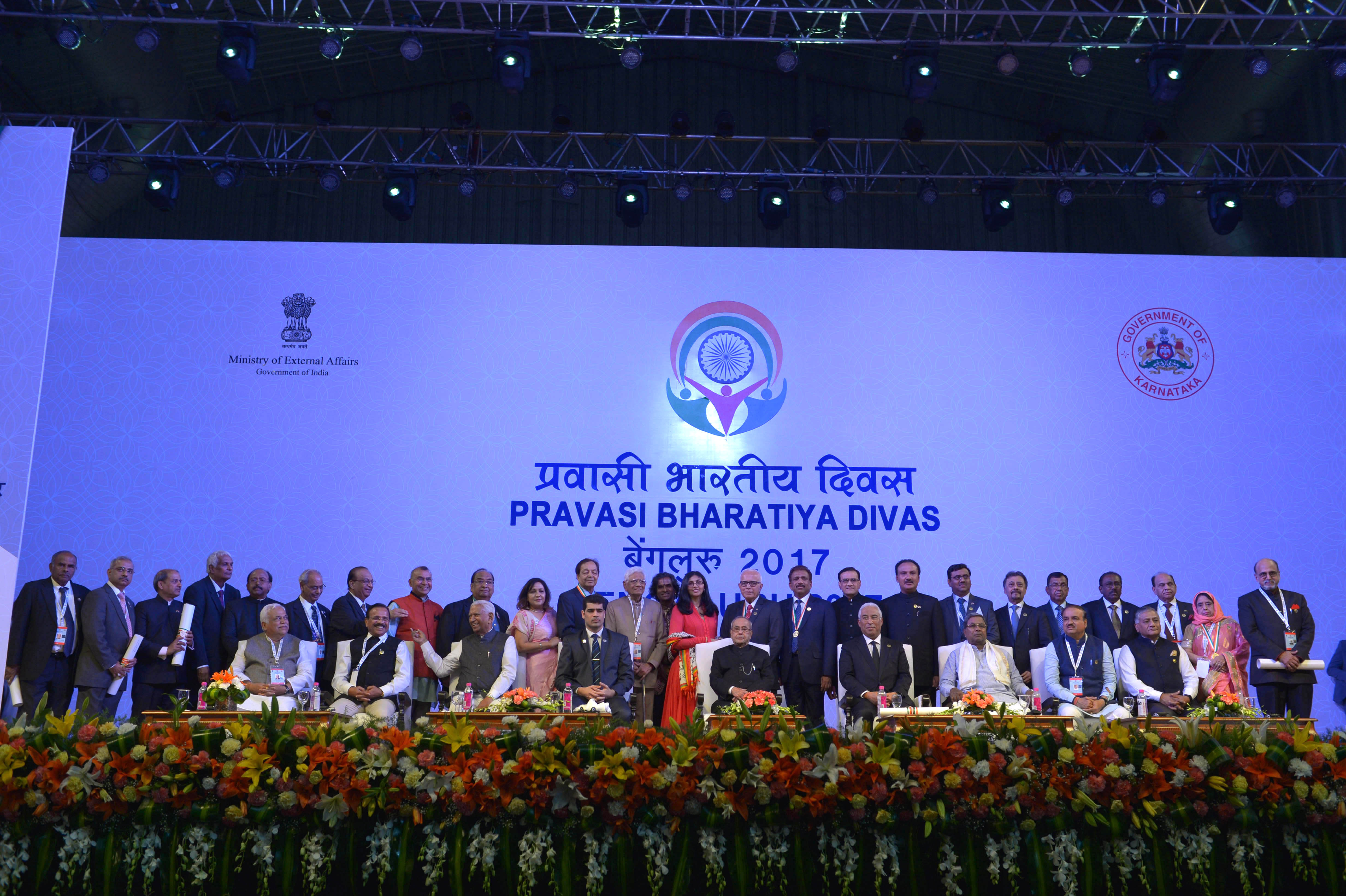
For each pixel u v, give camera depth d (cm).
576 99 1423
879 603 864
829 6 1097
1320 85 1141
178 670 829
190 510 945
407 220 1125
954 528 970
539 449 977
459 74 1411
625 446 982
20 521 442
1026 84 1339
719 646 727
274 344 982
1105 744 343
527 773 332
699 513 971
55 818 327
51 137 488
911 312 1011
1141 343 1005
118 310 979
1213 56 1162
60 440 950
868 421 991
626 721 546
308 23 942
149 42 930
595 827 333
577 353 998
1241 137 1209
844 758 330
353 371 982
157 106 1216
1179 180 1107
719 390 995
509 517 962
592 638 716
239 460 957
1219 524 973
